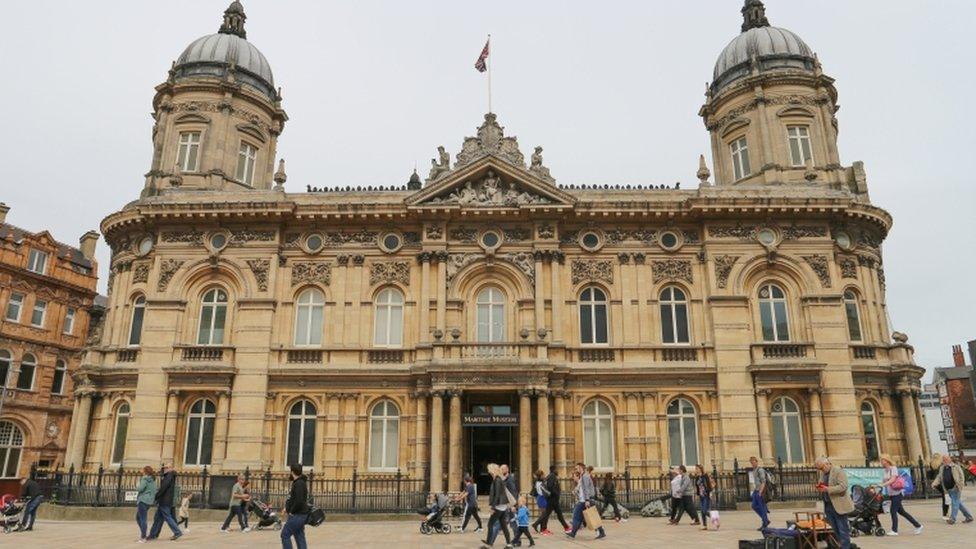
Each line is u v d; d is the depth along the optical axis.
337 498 30.34
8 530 22.94
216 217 34.59
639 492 30.81
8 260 49.06
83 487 30.64
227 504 28.47
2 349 48.06
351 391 32.97
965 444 71.12
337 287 34.66
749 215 34.62
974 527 19.77
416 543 19.48
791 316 34.03
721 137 41.41
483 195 34.94
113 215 35.84
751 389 32.41
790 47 40.97
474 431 33.88
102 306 58.44
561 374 32.44
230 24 44.38
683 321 34.38
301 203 35.12
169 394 32.56
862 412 33.22
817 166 38.12
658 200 35.00
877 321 34.91
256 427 32.16
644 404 32.75
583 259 34.91
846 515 14.63
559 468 31.36
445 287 34.06
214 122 39.12
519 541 17.95
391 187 38.22
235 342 33.44
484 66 38.25
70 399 52.44
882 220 36.06
